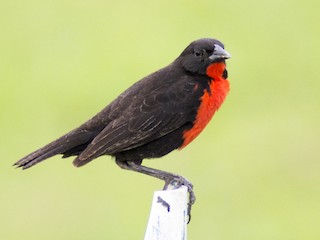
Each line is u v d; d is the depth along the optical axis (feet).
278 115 63.41
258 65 67.56
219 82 35.40
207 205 54.90
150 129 34.30
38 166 56.85
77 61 67.97
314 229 54.19
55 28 72.18
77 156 33.88
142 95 34.83
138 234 52.85
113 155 34.81
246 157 58.75
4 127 61.16
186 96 34.76
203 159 57.72
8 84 65.57
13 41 70.85
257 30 71.41
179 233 28.99
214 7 73.92
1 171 57.36
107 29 71.77
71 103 63.46
